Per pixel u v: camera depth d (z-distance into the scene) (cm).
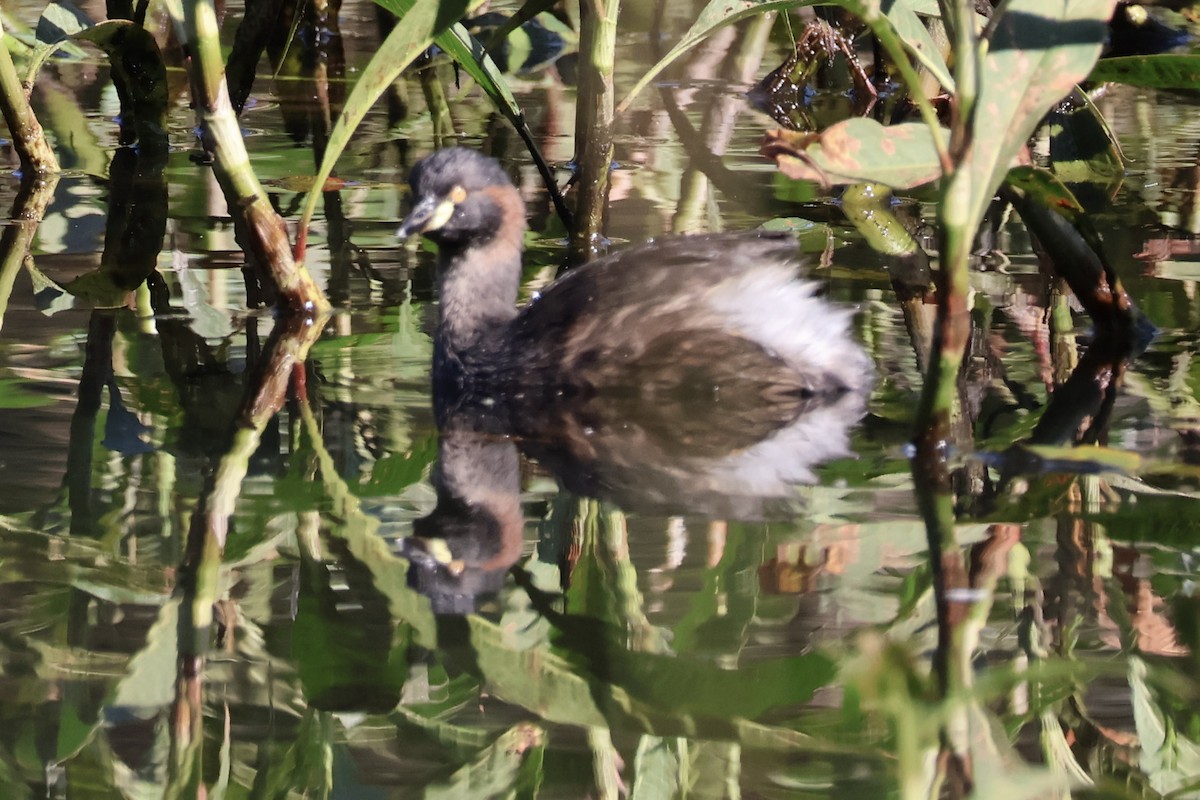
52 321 1259
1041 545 851
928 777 636
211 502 931
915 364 1177
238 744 687
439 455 1020
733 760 660
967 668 710
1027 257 1463
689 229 1488
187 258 1437
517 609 792
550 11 2281
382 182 1672
